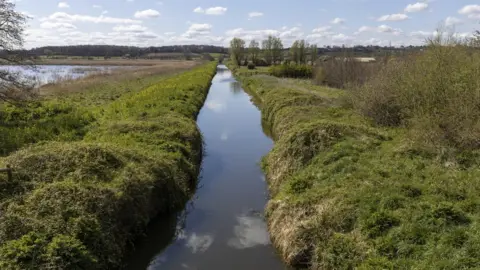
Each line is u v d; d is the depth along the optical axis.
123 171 10.10
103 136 14.09
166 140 14.34
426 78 13.45
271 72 56.06
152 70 58.47
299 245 8.16
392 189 8.55
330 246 7.60
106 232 8.05
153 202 10.48
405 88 14.45
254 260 8.73
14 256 6.52
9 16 17.56
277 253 8.95
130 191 9.55
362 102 16.91
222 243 9.59
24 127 15.09
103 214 8.34
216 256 8.96
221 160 16.38
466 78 11.98
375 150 11.58
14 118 16.42
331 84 37.56
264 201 12.12
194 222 10.74
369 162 10.48
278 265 8.49
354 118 16.55
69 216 7.80
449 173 9.14
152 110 19.25
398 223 7.45
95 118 18.11
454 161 9.88
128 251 8.90
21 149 11.38
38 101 19.52
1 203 7.89
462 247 6.29
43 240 6.93
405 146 11.17
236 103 32.78
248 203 11.99
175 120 17.08
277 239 9.16
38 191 8.29
